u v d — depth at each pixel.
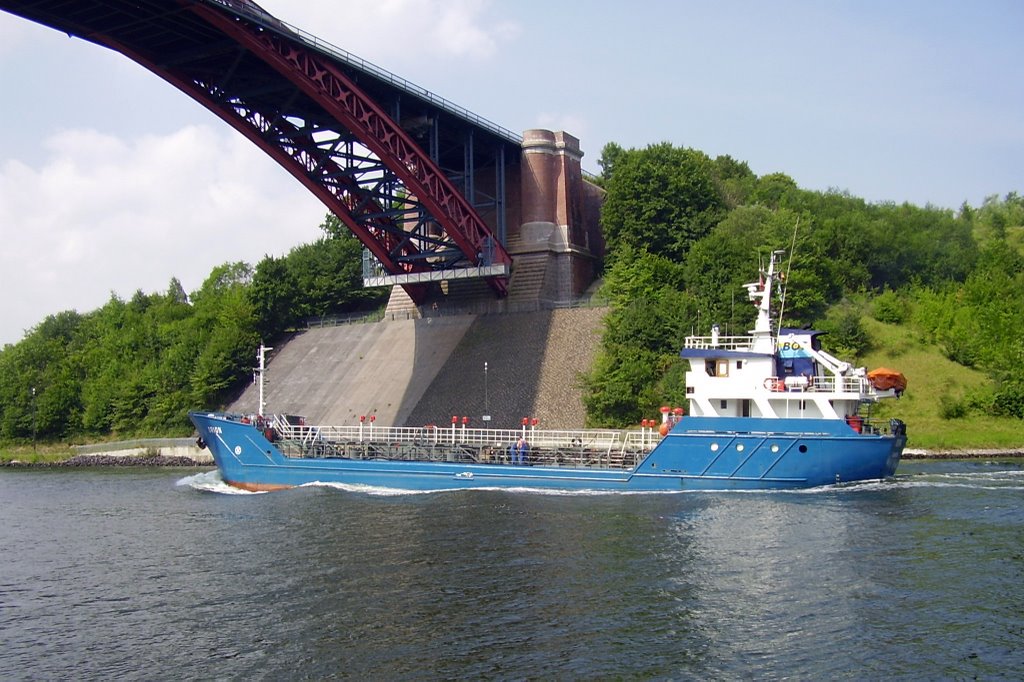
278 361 80.88
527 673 19.47
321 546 30.83
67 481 56.75
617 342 63.91
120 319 107.44
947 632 21.34
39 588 27.38
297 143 67.75
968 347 64.94
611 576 25.98
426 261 79.31
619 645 20.88
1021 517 32.62
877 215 87.00
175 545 32.47
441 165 85.62
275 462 46.28
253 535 33.38
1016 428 58.03
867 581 25.11
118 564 30.00
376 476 44.09
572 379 63.72
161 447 72.38
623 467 41.00
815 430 38.34
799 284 67.69
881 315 70.31
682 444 39.44
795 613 22.73
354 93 60.81
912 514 33.31
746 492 38.38
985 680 18.89
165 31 54.84
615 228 82.06
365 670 19.92
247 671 20.16
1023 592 23.98
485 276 73.94
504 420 61.41
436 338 75.31
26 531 36.91
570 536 30.81
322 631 22.36
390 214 70.69
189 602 25.22
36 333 102.88
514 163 83.19
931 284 77.69
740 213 74.75
